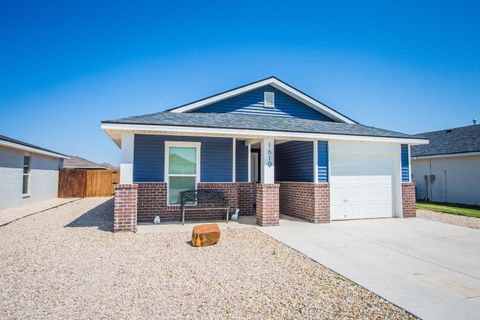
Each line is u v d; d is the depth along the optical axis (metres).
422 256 6.04
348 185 10.64
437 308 3.68
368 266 5.38
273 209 9.31
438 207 14.82
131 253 6.13
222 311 3.56
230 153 10.77
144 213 9.76
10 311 3.49
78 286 4.32
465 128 20.23
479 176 15.57
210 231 6.84
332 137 9.65
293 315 3.48
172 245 6.84
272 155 9.48
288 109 12.46
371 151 10.92
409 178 11.34
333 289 4.31
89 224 9.63
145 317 3.38
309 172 10.38
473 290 4.27
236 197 10.55
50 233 8.13
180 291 4.17
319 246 6.82
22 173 15.77
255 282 4.56
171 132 8.45
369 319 3.40
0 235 7.92
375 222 10.10
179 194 10.21
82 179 21.92
